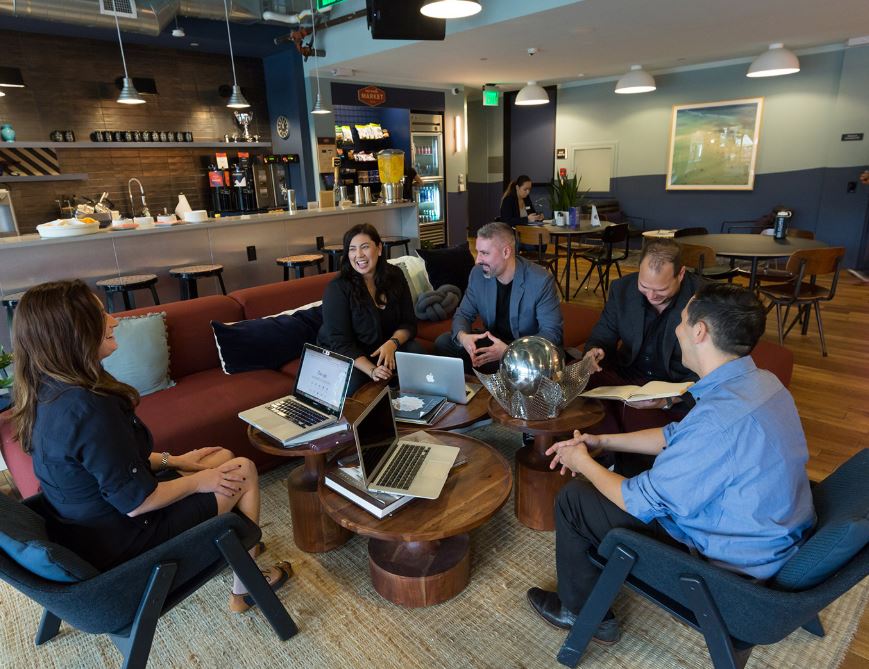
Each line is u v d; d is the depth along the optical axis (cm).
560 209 738
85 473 132
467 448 190
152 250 423
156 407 241
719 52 635
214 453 189
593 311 372
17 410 132
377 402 177
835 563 105
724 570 116
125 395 140
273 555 206
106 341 142
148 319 260
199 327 286
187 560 137
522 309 254
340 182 759
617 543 131
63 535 135
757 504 116
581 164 896
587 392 201
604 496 149
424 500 163
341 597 184
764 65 578
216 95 690
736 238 465
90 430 127
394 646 165
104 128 605
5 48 532
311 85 683
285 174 716
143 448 150
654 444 161
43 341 126
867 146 638
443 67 666
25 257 362
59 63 566
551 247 852
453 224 905
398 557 183
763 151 717
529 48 565
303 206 714
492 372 254
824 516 125
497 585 187
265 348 285
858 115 636
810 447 274
